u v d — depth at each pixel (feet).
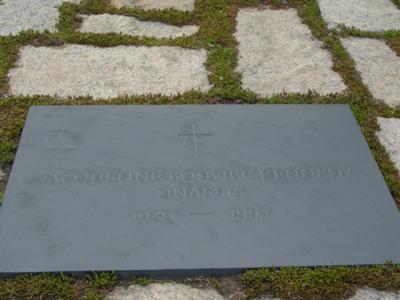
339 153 4.77
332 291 3.85
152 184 4.38
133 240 4.01
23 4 6.87
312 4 7.10
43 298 3.77
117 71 5.83
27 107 5.26
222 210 4.22
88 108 5.10
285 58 6.15
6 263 3.86
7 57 5.92
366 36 6.60
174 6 7.02
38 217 4.13
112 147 4.68
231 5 7.06
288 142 4.84
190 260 3.92
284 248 4.03
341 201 4.36
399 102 5.62
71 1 6.97
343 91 5.65
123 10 6.84
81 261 3.89
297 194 4.38
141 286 3.86
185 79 5.75
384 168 4.83
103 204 4.22
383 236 4.15
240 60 6.08
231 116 5.08
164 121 4.98
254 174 4.51
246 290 3.84
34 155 4.59
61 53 6.06
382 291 3.90
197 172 4.49
